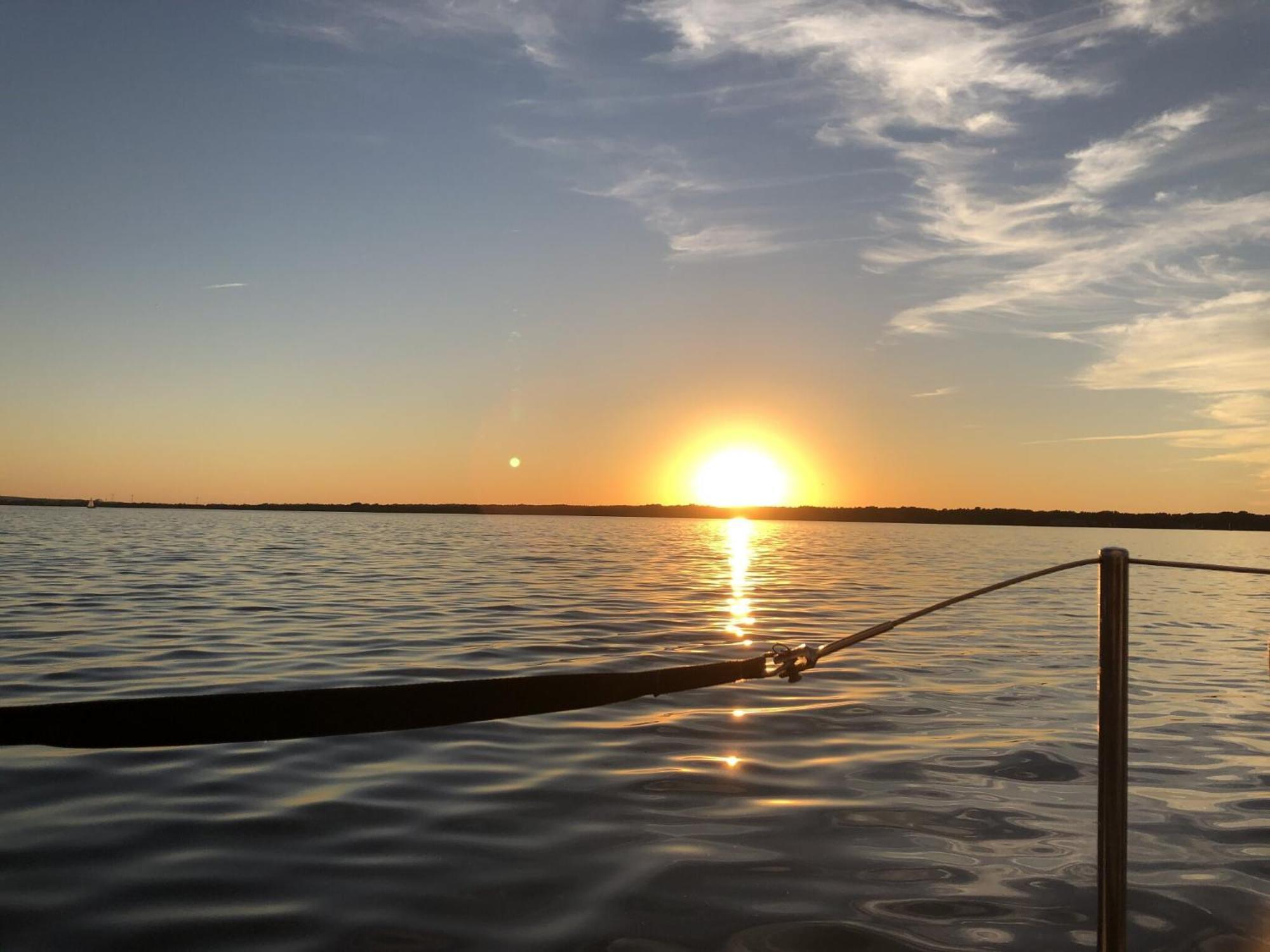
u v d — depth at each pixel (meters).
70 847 5.68
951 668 12.62
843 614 19.14
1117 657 2.88
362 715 1.89
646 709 9.83
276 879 5.27
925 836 6.05
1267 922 4.86
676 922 4.80
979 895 5.15
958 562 41.59
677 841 5.93
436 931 4.66
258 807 6.50
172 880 5.22
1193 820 6.43
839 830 6.18
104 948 4.41
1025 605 21.73
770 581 28.02
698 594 23.03
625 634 15.31
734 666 2.48
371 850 5.73
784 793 6.97
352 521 116.12
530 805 6.62
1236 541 88.38
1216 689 11.59
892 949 4.52
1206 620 20.44
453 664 12.09
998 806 6.69
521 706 2.06
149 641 13.70
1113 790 2.89
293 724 1.86
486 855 5.67
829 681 11.59
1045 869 5.53
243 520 113.81
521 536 67.06
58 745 1.70
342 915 4.82
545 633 15.23
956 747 8.34
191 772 7.26
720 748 8.24
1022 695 10.73
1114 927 2.88
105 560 31.72
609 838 5.97
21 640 13.55
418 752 7.98
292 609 18.27
